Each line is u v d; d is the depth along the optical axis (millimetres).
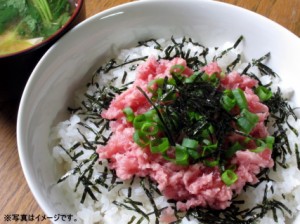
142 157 131
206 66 157
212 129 135
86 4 193
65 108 161
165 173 129
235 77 150
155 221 137
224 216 136
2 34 165
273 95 156
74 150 150
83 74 165
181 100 141
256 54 168
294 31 188
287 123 153
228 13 163
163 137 135
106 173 143
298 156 147
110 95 157
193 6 164
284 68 162
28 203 150
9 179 155
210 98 141
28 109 138
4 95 163
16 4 169
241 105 138
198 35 173
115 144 138
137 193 140
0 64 147
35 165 135
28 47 155
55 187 140
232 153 134
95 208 144
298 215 139
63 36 151
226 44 170
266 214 138
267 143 136
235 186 131
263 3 196
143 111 143
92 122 154
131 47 173
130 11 161
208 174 130
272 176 145
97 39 161
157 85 144
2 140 163
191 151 130
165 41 173
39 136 144
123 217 139
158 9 164
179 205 133
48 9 169
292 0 196
